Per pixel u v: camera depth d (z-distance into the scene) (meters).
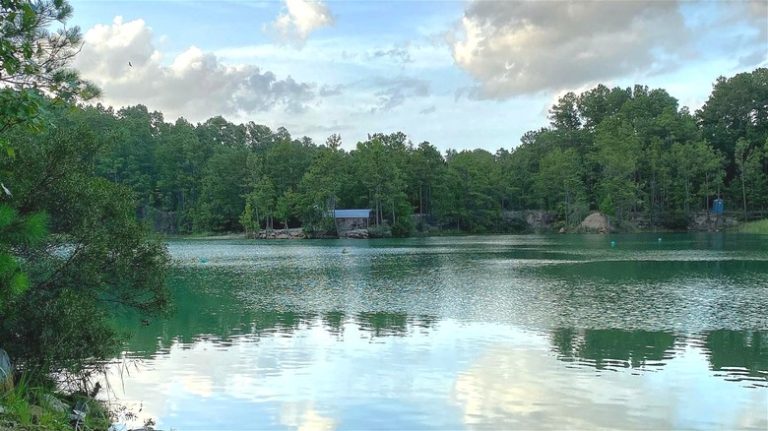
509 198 137.25
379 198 115.75
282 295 32.97
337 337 21.52
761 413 13.61
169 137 143.75
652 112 146.88
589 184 133.75
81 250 15.27
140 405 14.12
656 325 23.30
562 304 28.62
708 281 37.12
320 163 114.75
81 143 15.82
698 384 15.71
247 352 19.22
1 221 9.28
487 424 12.98
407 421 13.16
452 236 119.94
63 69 10.49
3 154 13.83
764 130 133.50
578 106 160.88
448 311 26.97
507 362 17.88
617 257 56.03
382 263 53.59
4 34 9.85
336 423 13.07
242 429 12.72
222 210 127.94
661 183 122.62
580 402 14.36
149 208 129.25
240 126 173.88
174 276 43.22
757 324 23.38
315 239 110.88
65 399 13.60
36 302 14.12
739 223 118.81
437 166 130.00
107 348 14.80
